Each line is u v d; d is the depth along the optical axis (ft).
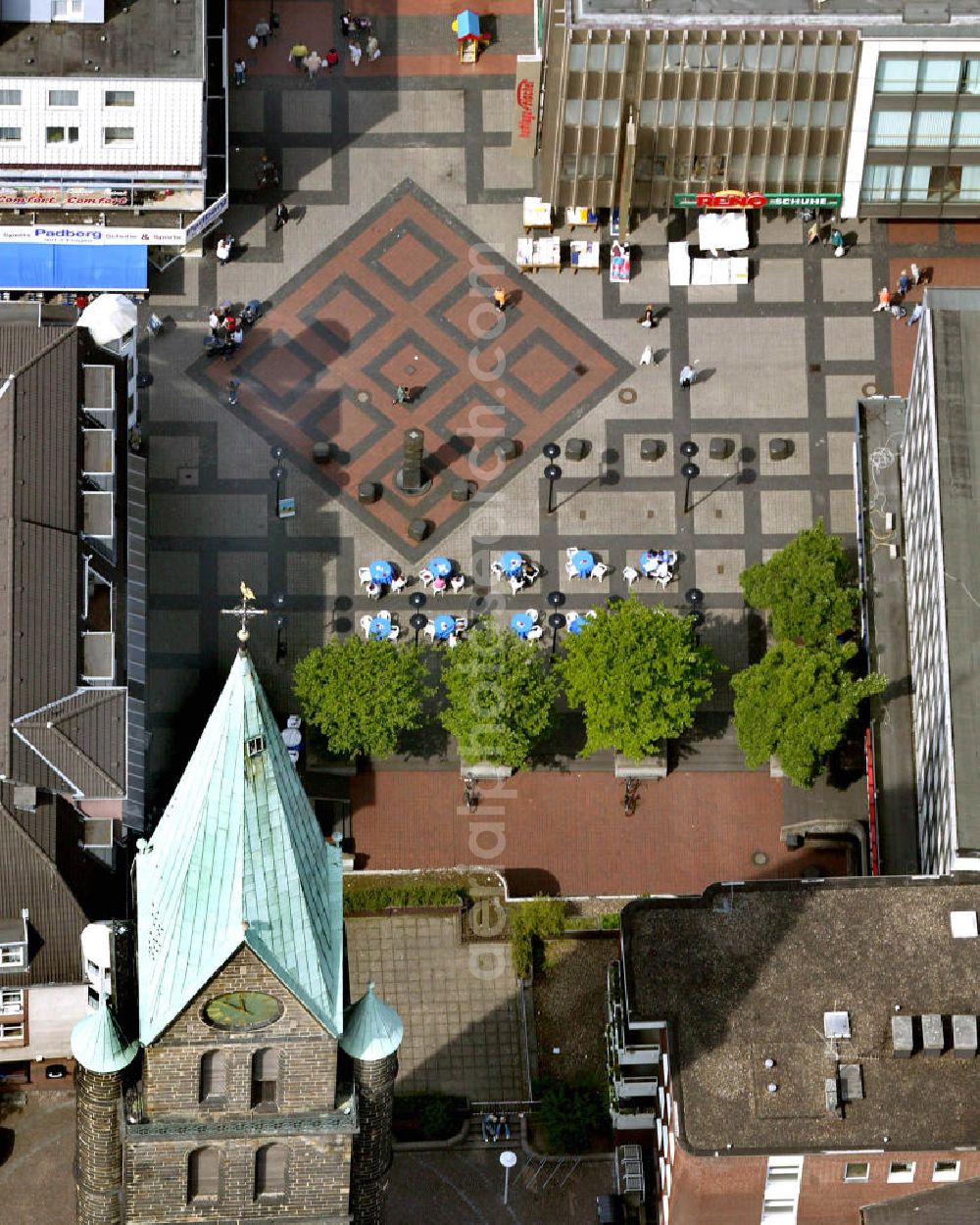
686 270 633.20
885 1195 485.97
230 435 616.39
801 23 599.98
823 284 635.66
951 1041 482.28
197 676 592.19
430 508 611.06
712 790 586.45
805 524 613.11
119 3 610.24
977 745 531.50
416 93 653.30
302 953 391.04
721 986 485.97
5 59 602.85
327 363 625.41
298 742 581.53
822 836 581.53
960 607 545.85
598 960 554.05
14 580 528.22
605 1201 518.78
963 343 571.28
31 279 618.44
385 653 563.48
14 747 515.09
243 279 632.79
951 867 525.34
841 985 486.38
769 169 623.77
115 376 567.18
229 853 383.04
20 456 540.11
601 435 619.67
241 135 646.33
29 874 509.76
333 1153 414.21
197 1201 419.74
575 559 601.21
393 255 637.30
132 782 543.39
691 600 602.03
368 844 579.07
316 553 606.14
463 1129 531.09
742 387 625.00
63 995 519.19
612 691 557.74
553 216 636.89
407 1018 547.49
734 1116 474.90
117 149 606.55
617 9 597.93
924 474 569.64
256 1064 404.57
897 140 617.62
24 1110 532.73
